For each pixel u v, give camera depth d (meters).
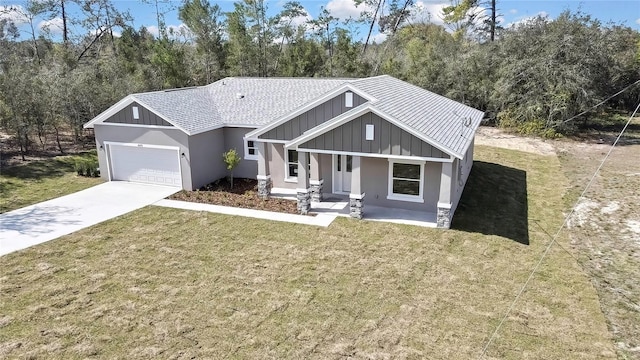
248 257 13.57
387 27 54.38
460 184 18.94
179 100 22.12
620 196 19.91
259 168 18.95
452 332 9.92
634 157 27.22
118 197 19.39
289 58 39.66
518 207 18.31
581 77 30.56
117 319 10.37
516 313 10.65
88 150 27.19
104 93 28.56
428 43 46.88
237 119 21.78
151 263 13.20
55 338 9.67
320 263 13.15
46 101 25.50
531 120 32.94
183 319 10.38
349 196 17.67
